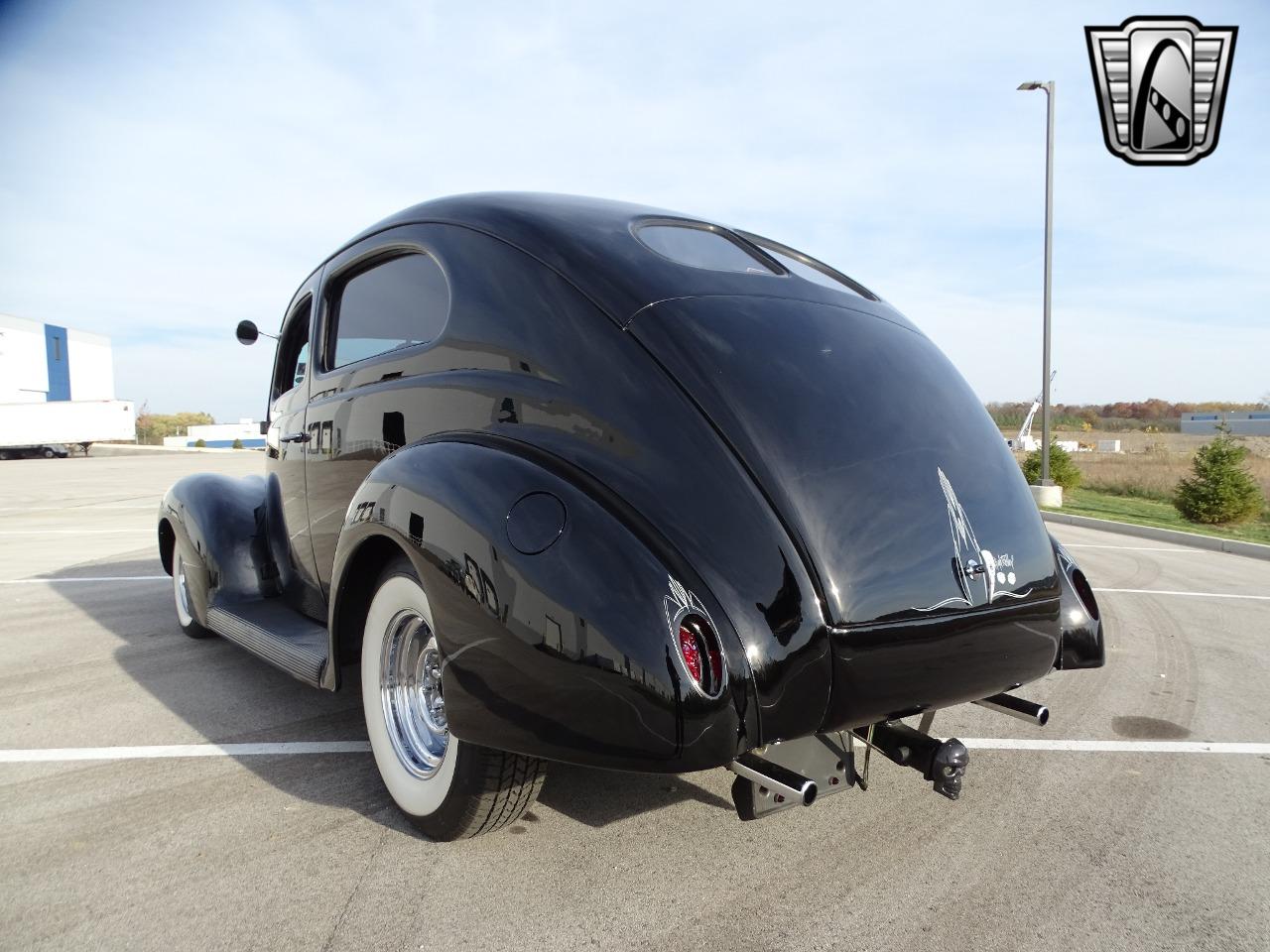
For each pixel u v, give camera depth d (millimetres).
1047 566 2447
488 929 2074
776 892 2275
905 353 2633
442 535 2119
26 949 1964
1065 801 2938
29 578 6969
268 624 3500
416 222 3023
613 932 2072
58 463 33062
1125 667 4828
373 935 2039
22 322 53906
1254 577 8820
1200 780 3154
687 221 2977
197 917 2102
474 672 2035
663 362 2195
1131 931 2137
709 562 1952
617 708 1854
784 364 2309
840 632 1991
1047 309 17609
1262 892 2350
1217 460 15961
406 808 2533
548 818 2668
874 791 2980
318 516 3439
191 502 4051
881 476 2203
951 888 2330
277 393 4242
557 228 2590
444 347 2689
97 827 2572
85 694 3850
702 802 2812
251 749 3209
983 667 2244
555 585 1924
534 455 2193
